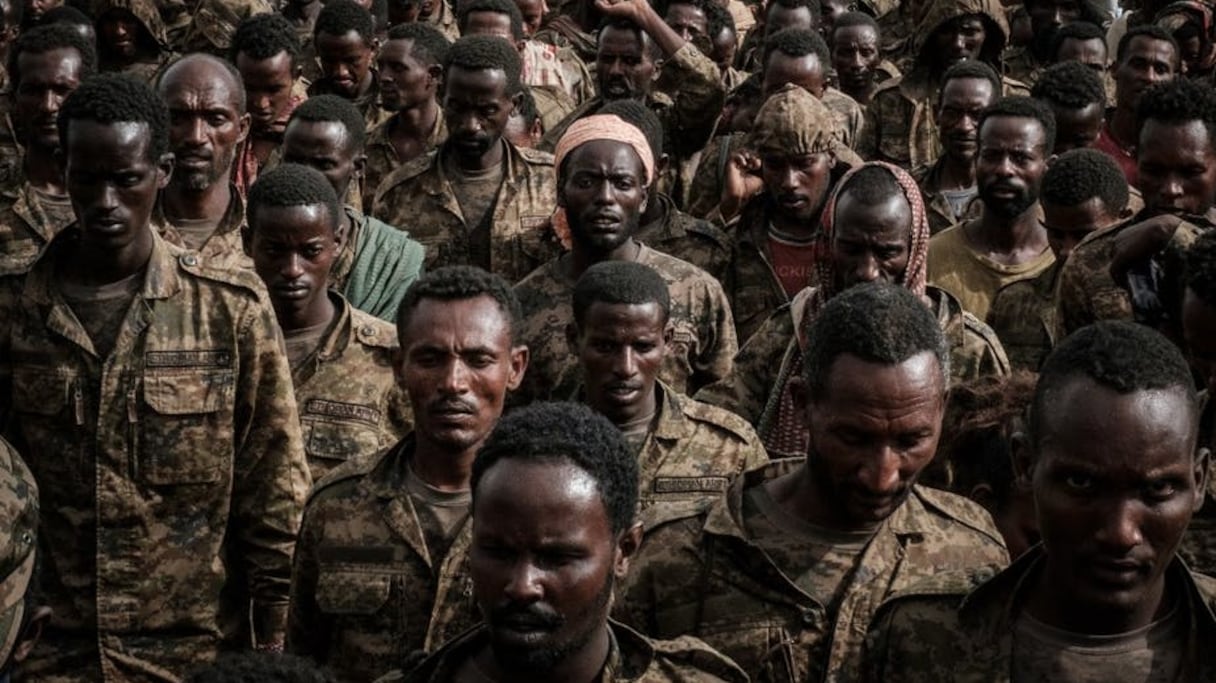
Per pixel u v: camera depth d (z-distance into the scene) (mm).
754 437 5012
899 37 14133
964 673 3137
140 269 4898
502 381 4410
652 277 5062
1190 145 5715
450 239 7949
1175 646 3029
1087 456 2842
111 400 4785
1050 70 8617
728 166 7895
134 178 4781
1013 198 6879
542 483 3090
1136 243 5066
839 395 3523
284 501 4910
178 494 4828
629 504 3248
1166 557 2898
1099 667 3023
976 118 8500
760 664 3703
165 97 6547
